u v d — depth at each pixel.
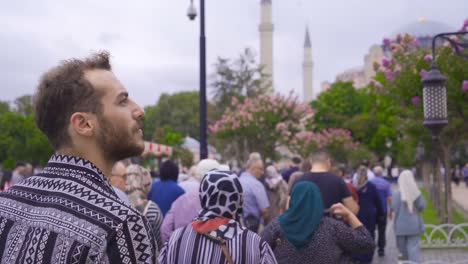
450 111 13.62
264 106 26.25
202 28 13.68
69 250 1.73
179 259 3.59
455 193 39.38
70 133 1.96
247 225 8.38
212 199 3.68
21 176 14.95
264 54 111.94
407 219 9.70
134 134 2.03
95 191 1.86
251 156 8.96
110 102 1.98
